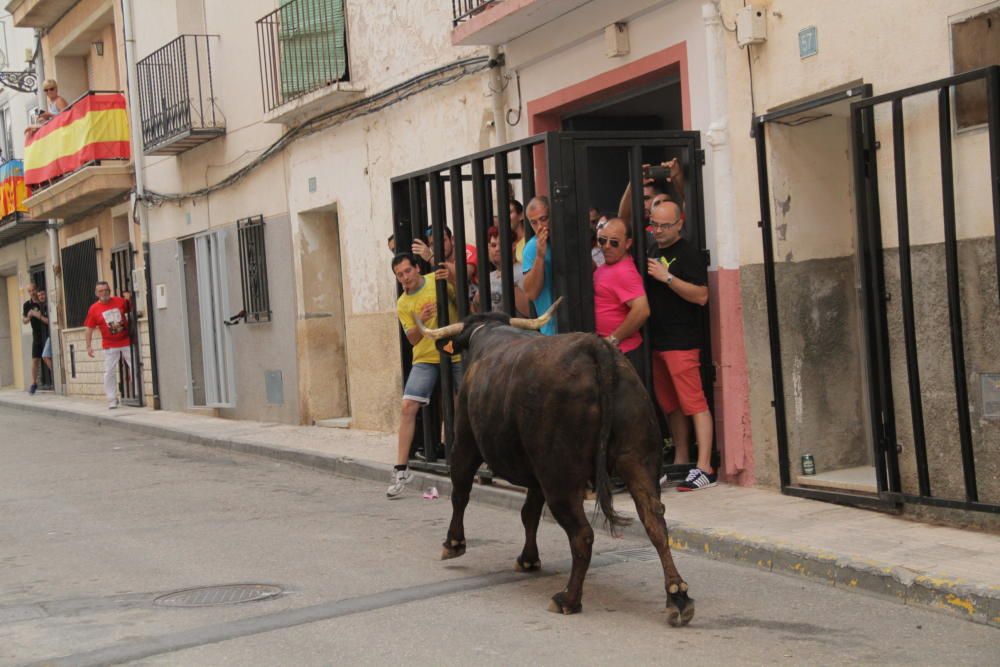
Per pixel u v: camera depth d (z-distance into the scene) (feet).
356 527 29.91
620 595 21.66
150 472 43.01
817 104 26.25
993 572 20.01
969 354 23.49
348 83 46.09
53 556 27.89
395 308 45.37
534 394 20.15
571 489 20.03
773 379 27.94
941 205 23.84
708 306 30.07
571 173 28.94
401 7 43.57
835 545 22.58
